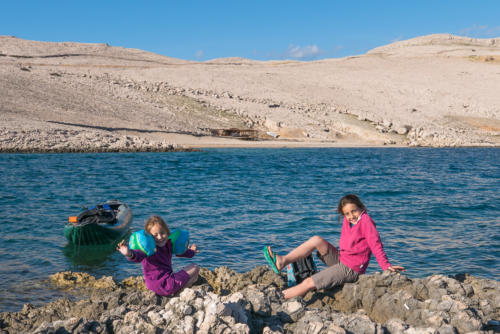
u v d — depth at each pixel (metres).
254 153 46.47
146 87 87.19
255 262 9.42
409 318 5.15
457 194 19.42
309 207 15.81
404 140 71.12
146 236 5.40
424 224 13.09
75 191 18.73
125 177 24.12
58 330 4.66
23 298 7.35
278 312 5.29
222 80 100.75
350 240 5.69
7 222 12.84
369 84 110.31
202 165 32.44
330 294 5.96
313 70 125.94
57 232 11.99
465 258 9.55
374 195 19.02
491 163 38.25
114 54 163.25
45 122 51.91
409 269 8.89
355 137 72.25
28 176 23.27
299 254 5.73
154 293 5.60
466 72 123.81
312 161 38.06
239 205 16.12
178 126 65.81
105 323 4.88
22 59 125.50
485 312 5.26
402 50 182.50
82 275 8.50
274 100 89.06
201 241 10.95
